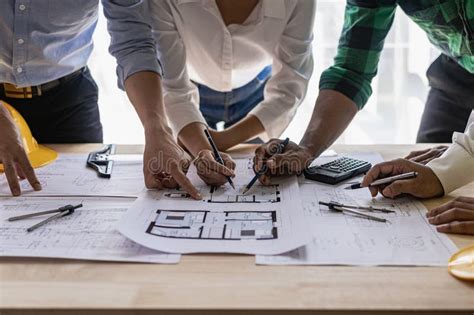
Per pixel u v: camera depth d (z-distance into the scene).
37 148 1.16
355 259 0.68
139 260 0.67
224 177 0.94
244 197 0.89
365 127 2.07
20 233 0.75
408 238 0.74
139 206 0.84
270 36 1.27
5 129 1.00
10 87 1.27
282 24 1.24
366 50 1.21
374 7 1.18
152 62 1.13
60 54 1.24
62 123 1.36
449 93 1.40
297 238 0.72
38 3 1.13
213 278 0.63
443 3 1.12
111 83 1.99
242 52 1.31
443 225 0.76
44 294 0.60
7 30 1.14
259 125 1.25
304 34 1.27
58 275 0.64
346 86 1.19
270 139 1.19
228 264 0.67
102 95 2.00
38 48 1.18
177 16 1.23
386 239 0.73
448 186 0.89
